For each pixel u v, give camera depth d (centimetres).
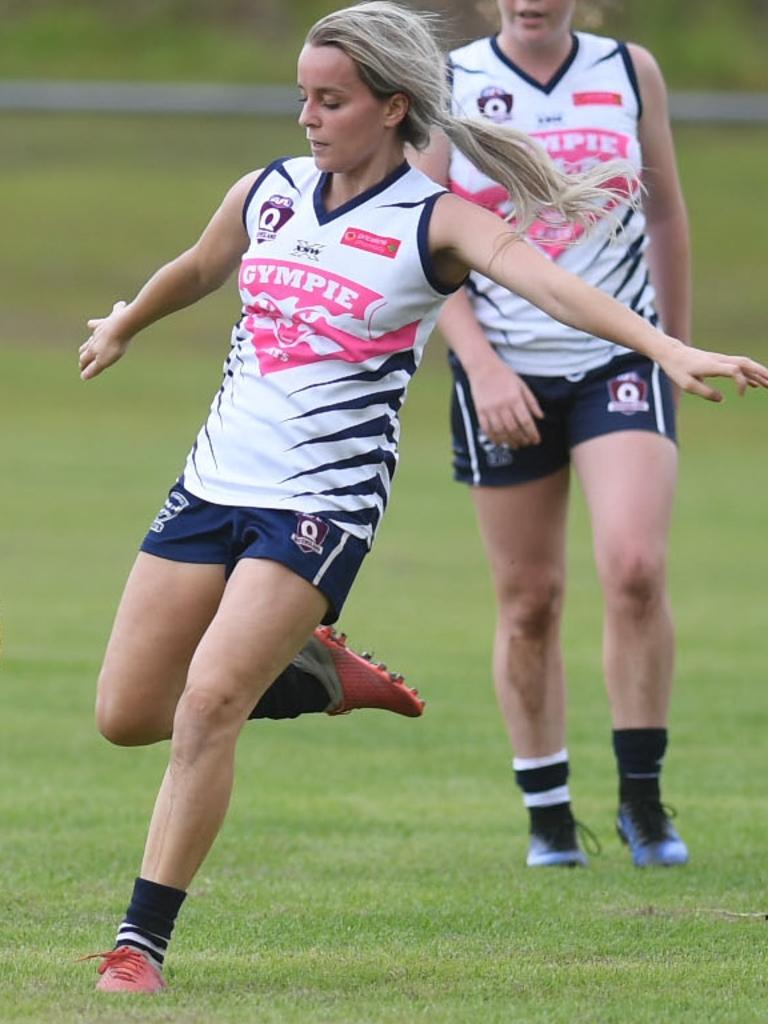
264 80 16150
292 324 1562
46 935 1756
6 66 16175
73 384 9544
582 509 6309
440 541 5650
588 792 2752
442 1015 1423
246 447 1555
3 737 3100
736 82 16475
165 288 1712
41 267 12119
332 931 1802
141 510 6016
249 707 1500
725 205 13312
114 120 15275
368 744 3127
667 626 2225
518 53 2280
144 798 2644
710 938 1769
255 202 1630
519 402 2150
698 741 3112
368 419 1554
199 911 1898
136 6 17100
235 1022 1380
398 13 1580
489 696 3531
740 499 6619
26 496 6284
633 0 17150
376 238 1559
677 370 1435
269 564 1506
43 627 4147
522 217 1645
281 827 2442
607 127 2267
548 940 1759
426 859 2250
